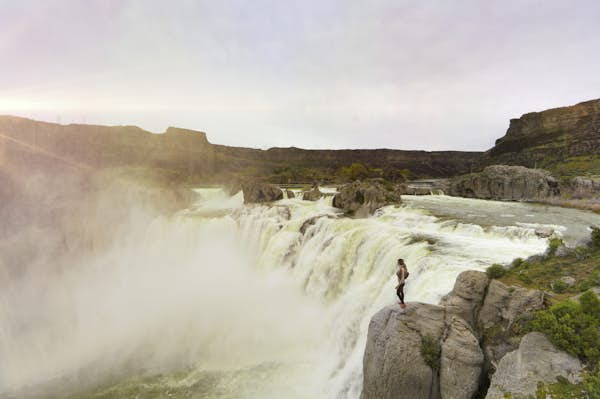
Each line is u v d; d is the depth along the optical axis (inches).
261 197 2463.1
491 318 471.8
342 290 1112.8
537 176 2228.1
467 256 804.0
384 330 499.2
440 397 449.4
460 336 454.9
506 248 882.8
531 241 941.2
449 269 710.5
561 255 583.2
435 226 1205.1
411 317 493.4
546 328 398.0
